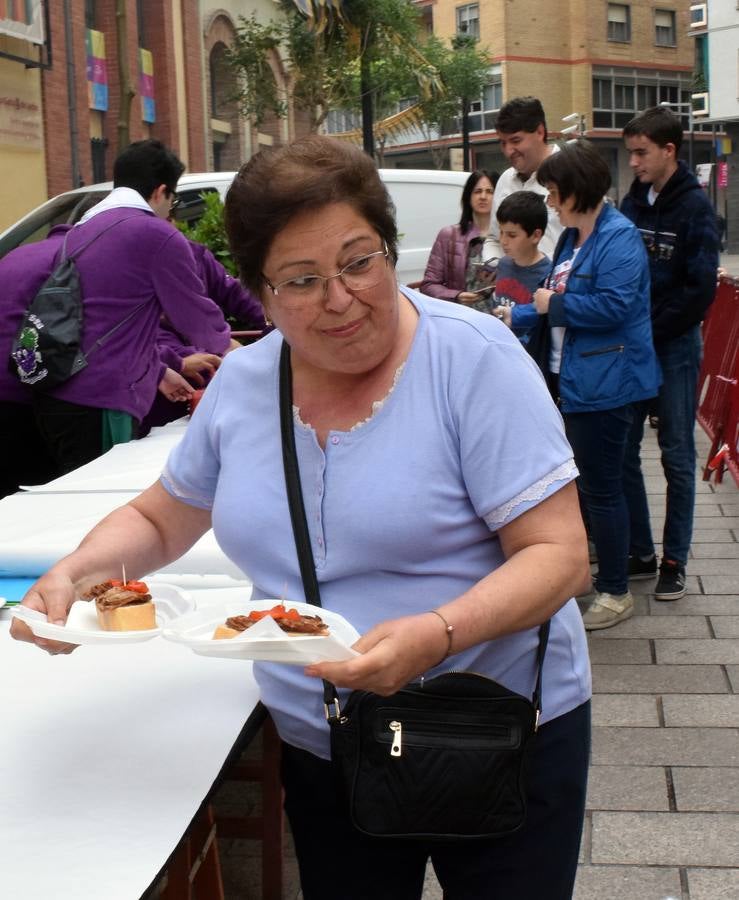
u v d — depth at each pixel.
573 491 1.68
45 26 16.20
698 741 3.53
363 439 1.67
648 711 3.76
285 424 1.73
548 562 1.62
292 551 1.74
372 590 1.70
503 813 1.65
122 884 1.45
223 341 4.49
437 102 25.88
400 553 1.67
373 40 17.95
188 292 4.31
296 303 1.59
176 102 20.84
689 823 3.05
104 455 3.87
